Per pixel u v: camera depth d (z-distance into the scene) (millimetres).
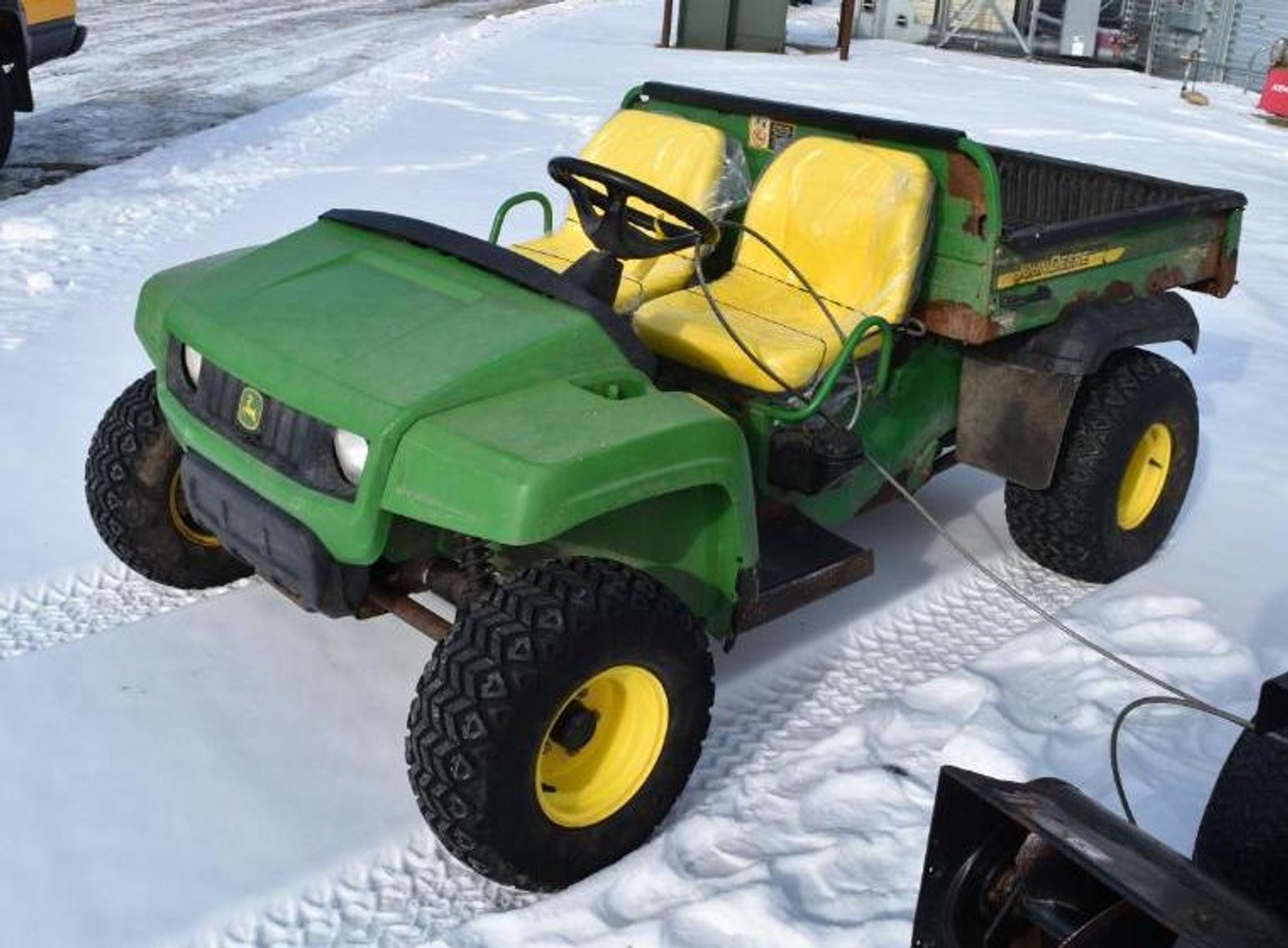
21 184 8320
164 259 6836
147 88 11820
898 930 2645
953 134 3568
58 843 2840
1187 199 4133
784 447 3352
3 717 3219
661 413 2809
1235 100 15070
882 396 3756
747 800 3090
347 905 2744
